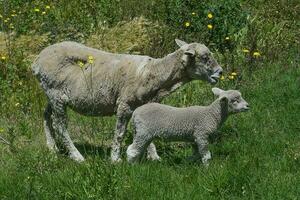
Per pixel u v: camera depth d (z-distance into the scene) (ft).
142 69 34.78
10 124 41.01
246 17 52.95
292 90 43.91
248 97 43.80
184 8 52.60
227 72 46.70
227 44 50.83
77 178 30.96
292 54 51.39
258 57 49.78
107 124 40.45
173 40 51.67
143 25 54.54
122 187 30.53
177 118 33.55
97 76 35.12
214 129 33.68
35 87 44.65
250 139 37.35
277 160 34.24
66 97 35.76
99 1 59.26
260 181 31.24
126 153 34.50
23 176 32.55
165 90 34.88
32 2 58.49
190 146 37.58
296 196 30.12
